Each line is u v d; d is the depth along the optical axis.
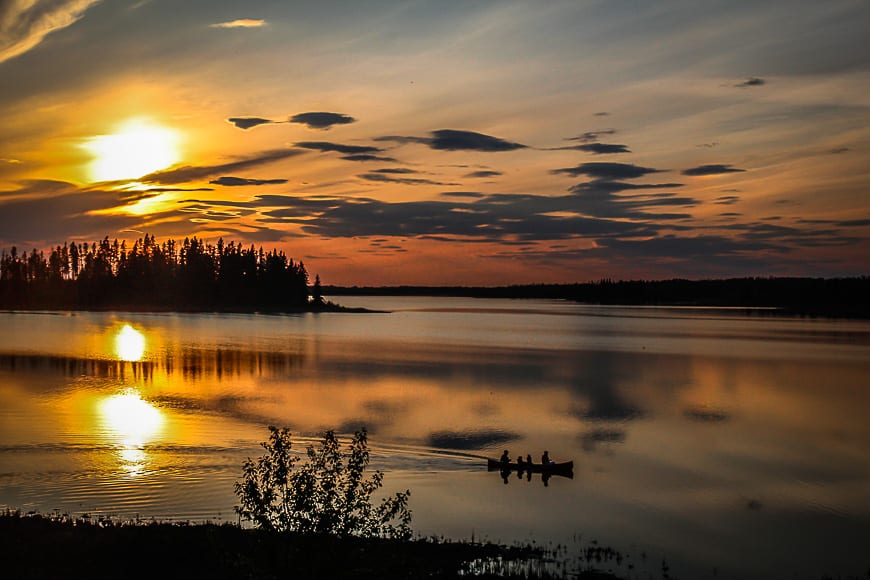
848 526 33.94
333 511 16.48
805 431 57.16
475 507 34.47
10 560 22.62
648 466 44.81
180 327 164.25
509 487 38.50
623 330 195.62
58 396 61.16
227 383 73.31
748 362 111.62
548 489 38.53
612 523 33.31
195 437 45.22
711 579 27.02
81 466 37.38
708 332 188.50
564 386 79.88
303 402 62.19
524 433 53.31
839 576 27.80
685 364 107.69
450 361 104.06
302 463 37.53
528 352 123.12
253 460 39.19
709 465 45.41
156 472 36.53
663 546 30.47
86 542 24.34
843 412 66.62
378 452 44.16
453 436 50.78
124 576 22.05
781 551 30.42
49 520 26.98
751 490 39.84
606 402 69.50
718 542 31.16
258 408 58.16
